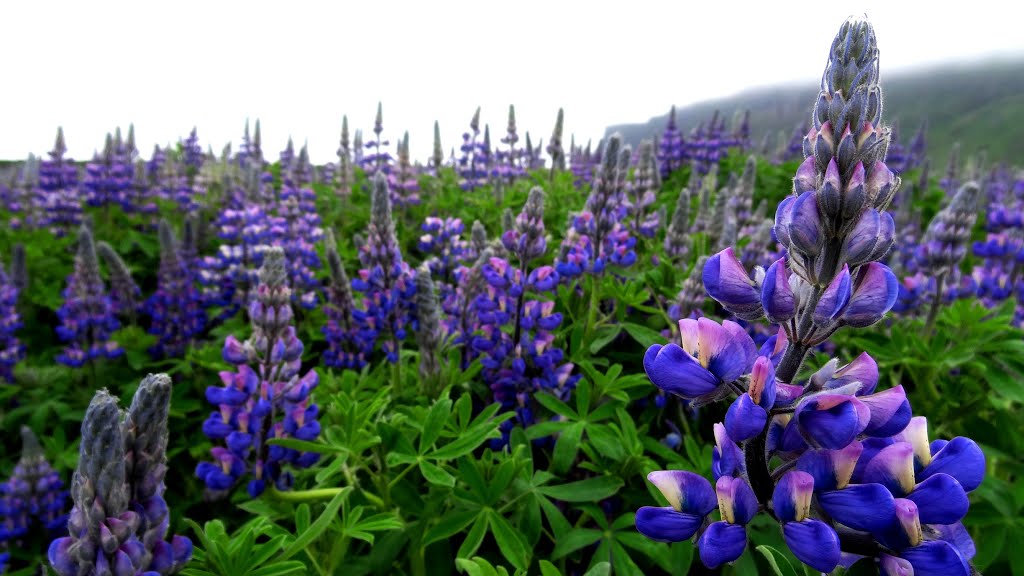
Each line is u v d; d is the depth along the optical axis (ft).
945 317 1.64
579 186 4.24
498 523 0.96
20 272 2.92
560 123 3.81
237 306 2.82
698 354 0.57
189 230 3.09
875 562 0.52
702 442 1.29
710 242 2.30
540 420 1.32
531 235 1.35
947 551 0.46
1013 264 2.07
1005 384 1.31
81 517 0.65
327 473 1.00
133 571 0.65
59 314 2.34
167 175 4.67
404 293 1.60
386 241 1.59
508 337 1.37
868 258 0.49
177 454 2.06
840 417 0.48
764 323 1.51
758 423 0.50
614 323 1.56
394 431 1.05
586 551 1.10
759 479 0.55
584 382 1.22
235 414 1.08
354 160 5.54
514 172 4.24
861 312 0.50
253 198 3.90
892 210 3.28
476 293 1.55
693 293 1.36
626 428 1.13
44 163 4.24
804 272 0.53
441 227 2.14
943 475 0.49
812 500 0.53
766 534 0.98
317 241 2.94
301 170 4.00
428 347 1.38
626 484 1.13
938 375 1.53
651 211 2.77
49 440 2.09
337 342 1.95
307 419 1.10
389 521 0.99
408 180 3.44
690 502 0.56
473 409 1.43
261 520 0.97
